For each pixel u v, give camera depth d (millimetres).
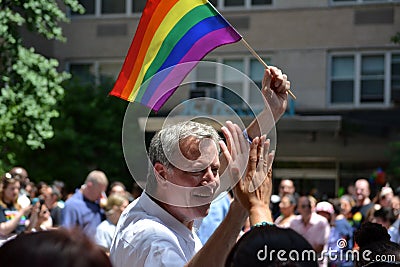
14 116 12859
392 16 25906
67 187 21859
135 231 3438
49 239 1899
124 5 27750
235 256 2457
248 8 26688
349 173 25031
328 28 26219
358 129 24484
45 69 13117
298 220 10414
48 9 13047
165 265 3254
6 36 12703
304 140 24906
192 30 4266
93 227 9078
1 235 7945
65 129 21672
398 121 25453
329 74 26250
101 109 23297
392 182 22156
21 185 10516
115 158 22859
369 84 26062
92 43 27766
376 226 4316
